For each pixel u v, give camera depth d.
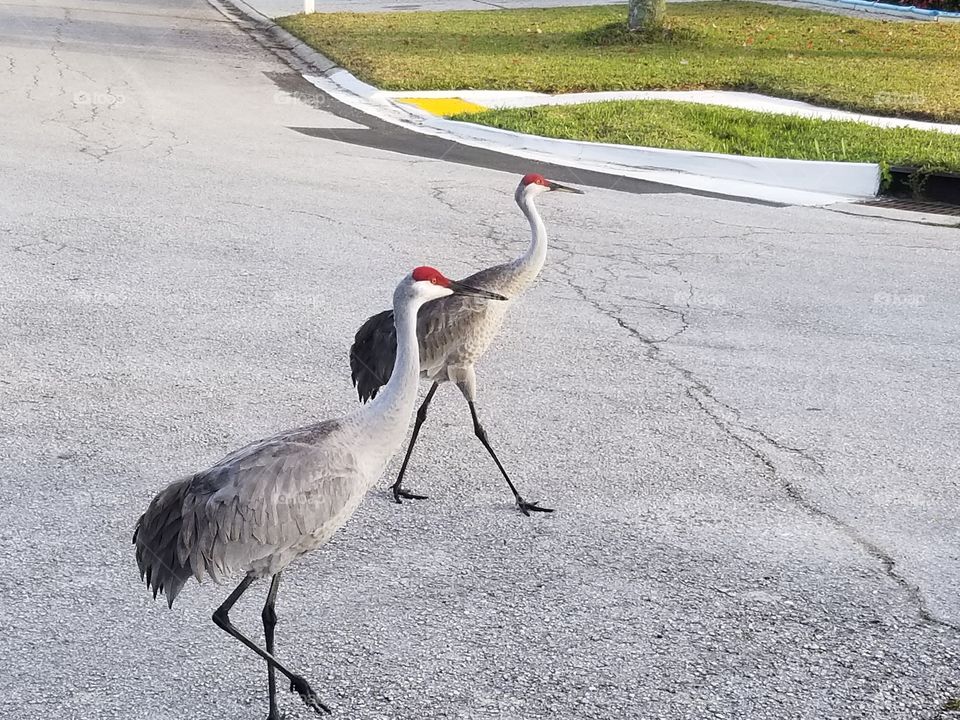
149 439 4.66
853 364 5.68
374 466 3.32
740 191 9.37
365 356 4.33
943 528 4.30
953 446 4.91
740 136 10.77
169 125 10.46
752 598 3.87
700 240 7.77
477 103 12.13
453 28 17.23
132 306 5.95
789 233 8.05
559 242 7.55
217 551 3.09
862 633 3.71
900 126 11.13
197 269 6.58
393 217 7.89
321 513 3.20
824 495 4.50
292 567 3.95
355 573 3.94
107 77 12.67
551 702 3.39
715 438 4.91
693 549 4.12
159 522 3.16
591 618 3.75
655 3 16.08
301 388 5.16
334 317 5.95
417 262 6.91
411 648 3.59
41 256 6.63
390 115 11.62
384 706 3.36
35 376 5.14
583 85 12.94
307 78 13.59
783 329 6.12
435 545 4.11
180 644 3.58
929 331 6.16
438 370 4.29
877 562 4.08
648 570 4.00
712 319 6.23
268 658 3.20
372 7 20.48
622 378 5.44
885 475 4.66
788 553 4.11
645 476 4.59
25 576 3.82
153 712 3.30
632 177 9.65
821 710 3.39
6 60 13.14
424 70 13.65
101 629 3.61
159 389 5.09
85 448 4.58
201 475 3.16
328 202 8.17
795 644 3.66
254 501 3.10
